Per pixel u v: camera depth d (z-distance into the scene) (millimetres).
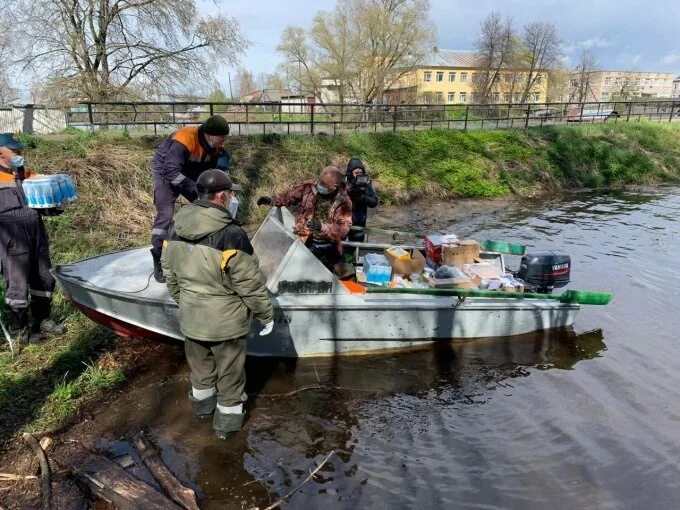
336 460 3574
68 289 4566
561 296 5285
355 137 14594
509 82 52688
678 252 8586
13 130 17406
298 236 4980
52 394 3994
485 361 4941
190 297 3414
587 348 5215
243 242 3363
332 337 4742
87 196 8727
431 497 3256
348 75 45312
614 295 6590
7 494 3090
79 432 3672
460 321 5035
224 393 3656
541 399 4344
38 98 21141
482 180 14633
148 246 5590
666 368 4844
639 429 3939
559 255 5641
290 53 47719
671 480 3416
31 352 4531
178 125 15141
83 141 10695
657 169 18375
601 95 74125
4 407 3814
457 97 66562
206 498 3178
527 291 5574
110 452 3512
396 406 4230
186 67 22625
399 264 5332
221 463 3488
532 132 18359
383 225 10672
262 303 3457
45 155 9555
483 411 4184
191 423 3867
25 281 4504
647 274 7441
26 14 20406
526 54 50312
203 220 3299
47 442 3508
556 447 3738
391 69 45031
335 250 5086
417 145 15305
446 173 14398
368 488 3322
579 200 14023
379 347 4945
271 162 12000
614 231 10141
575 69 60125
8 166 4352
